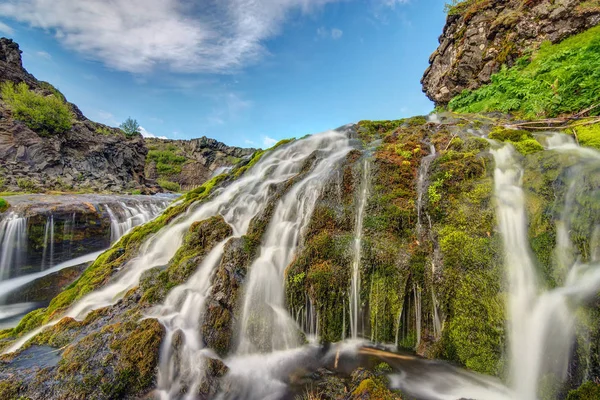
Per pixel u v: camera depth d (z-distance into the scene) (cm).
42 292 948
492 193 411
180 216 787
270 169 798
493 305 340
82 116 4878
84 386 346
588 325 269
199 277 504
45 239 1204
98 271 671
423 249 412
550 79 739
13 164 2442
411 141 629
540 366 300
